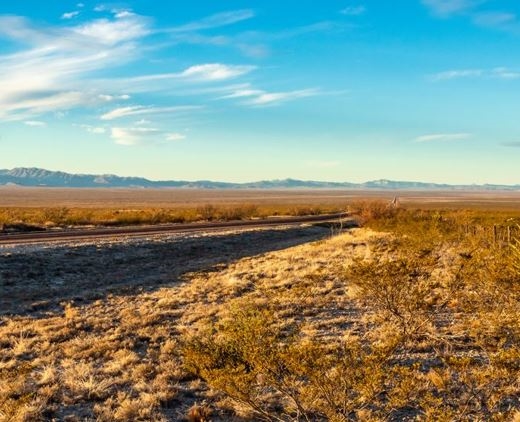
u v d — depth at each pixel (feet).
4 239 107.86
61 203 559.38
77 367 35.24
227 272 82.38
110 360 38.58
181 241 115.96
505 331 32.09
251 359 24.41
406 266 37.11
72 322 50.06
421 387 28.73
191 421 27.58
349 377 23.47
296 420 24.94
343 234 146.72
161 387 31.81
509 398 27.20
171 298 60.49
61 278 74.95
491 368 25.41
